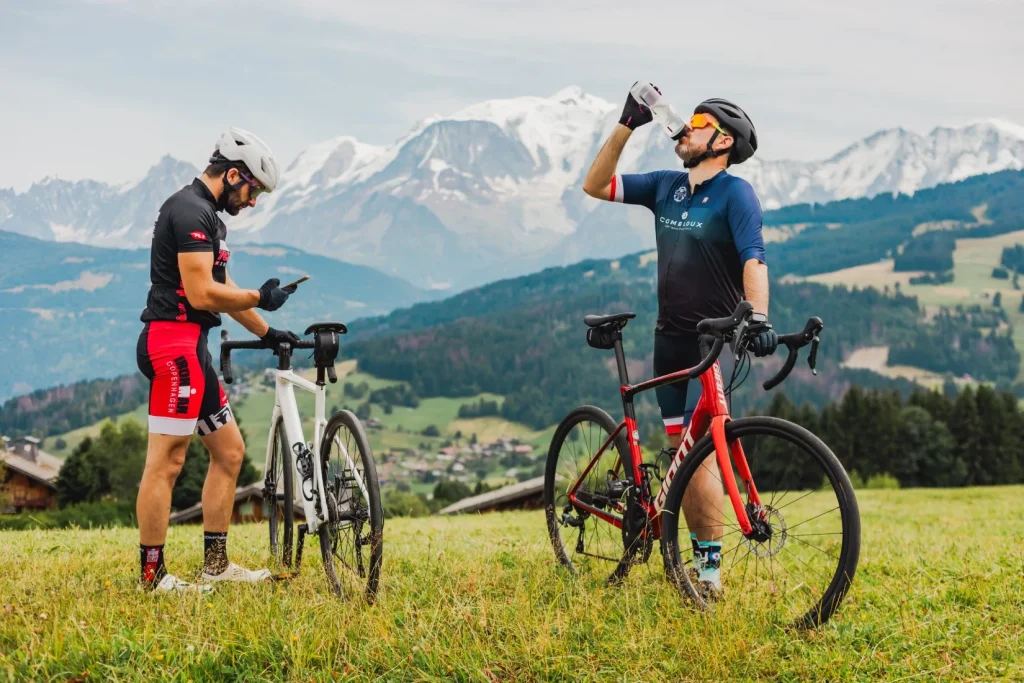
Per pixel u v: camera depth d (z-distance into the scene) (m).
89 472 78.94
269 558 5.97
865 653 3.63
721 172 4.77
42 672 3.49
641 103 4.77
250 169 5.00
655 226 5.06
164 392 4.91
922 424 108.06
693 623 3.92
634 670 3.53
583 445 5.29
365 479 4.47
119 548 6.89
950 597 4.55
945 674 3.43
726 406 4.34
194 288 4.79
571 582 4.80
